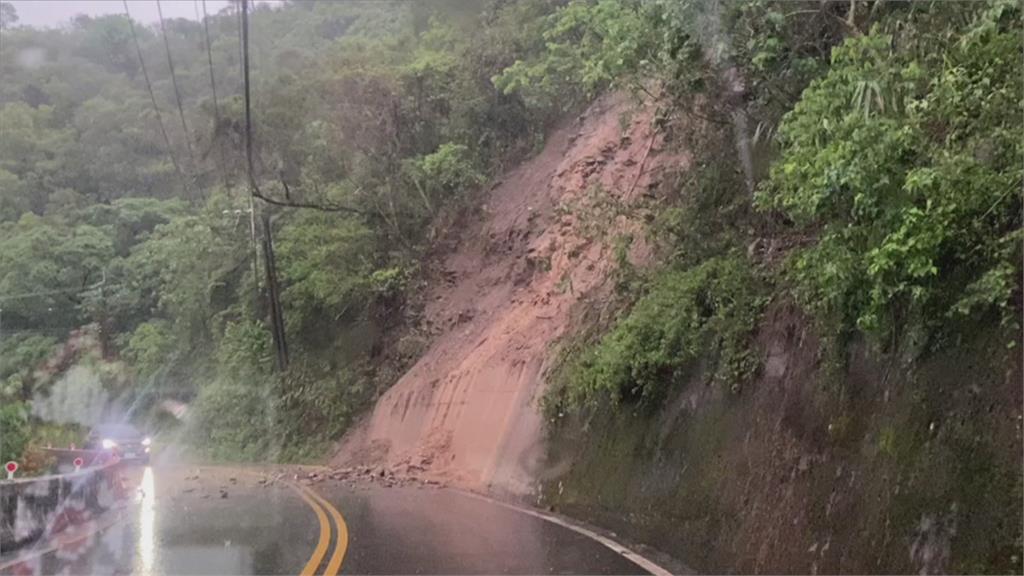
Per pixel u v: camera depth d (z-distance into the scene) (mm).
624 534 11219
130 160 51562
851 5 10445
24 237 45094
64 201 49250
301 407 32844
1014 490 5816
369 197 30938
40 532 12648
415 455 22766
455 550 10078
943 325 7199
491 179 29703
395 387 27578
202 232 39062
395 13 45312
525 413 18250
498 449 18844
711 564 8977
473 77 29516
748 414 10031
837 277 7812
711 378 11211
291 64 39125
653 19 12633
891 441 7289
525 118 29234
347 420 30328
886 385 7758
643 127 22234
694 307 12250
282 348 33875
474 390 21750
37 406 39031
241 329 36688
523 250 26062
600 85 25391
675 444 11422
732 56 11938
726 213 13797
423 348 28312
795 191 8594
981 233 6891
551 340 19203
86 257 45156
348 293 30891
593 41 19453
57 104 53719
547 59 25875
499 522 12586
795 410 9117
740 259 12305
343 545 10703
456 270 29203
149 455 29906
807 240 11164
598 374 13664
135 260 45406
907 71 7758
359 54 34156
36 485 12656
